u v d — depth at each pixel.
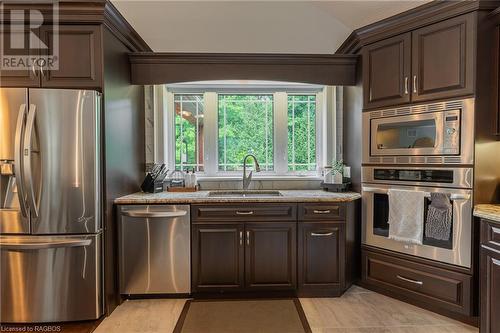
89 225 2.21
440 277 2.24
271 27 2.97
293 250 2.62
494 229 1.84
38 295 2.19
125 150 2.72
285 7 2.82
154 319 2.30
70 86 2.26
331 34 2.92
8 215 2.14
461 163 2.12
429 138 2.29
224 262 2.60
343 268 2.63
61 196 2.18
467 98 2.10
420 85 2.32
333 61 2.94
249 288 2.62
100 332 2.13
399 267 2.47
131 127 2.86
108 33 2.36
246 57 2.90
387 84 2.53
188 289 2.59
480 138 2.08
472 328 2.13
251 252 2.61
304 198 2.61
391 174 2.51
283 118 3.47
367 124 2.68
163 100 3.36
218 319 2.30
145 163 3.25
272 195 2.87
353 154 2.99
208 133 3.45
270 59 2.92
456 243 2.16
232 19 2.92
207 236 2.59
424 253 2.32
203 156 3.47
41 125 2.13
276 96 3.46
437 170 2.24
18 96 2.10
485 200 2.11
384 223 2.57
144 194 2.84
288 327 2.18
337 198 2.62
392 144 2.52
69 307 2.22
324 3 2.50
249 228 2.60
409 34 2.38
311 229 2.62
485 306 1.91
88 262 2.23
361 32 2.65
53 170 2.16
